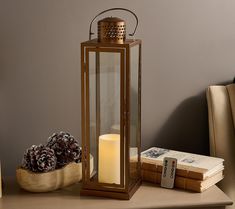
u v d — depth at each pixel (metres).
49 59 2.55
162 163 2.35
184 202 2.20
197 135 2.71
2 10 2.49
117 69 2.15
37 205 2.18
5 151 2.59
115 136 2.21
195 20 2.61
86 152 2.24
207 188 2.30
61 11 2.52
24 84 2.55
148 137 2.67
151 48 2.60
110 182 2.23
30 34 2.52
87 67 2.18
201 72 2.66
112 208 2.15
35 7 2.51
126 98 2.16
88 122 2.22
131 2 2.55
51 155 2.25
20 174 2.27
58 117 2.60
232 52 2.67
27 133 2.59
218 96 2.55
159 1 2.57
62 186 2.30
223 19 2.63
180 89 2.66
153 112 2.66
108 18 2.17
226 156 2.50
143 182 2.38
